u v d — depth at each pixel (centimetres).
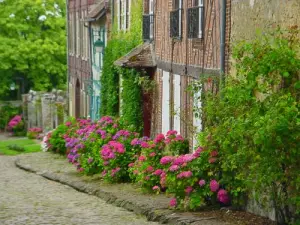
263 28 1471
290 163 1269
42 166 2831
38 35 5931
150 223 1524
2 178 2539
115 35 3070
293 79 1324
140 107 2556
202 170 1570
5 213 1700
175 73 2180
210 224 1416
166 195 1811
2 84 5919
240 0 1584
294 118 1216
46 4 5938
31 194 2064
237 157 1363
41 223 1554
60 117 4803
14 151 3991
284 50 1313
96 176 2330
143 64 2456
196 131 1898
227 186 1522
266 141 1223
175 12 2125
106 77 3177
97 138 2428
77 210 1728
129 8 2830
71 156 2559
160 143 1938
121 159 2156
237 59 1477
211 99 1595
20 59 5803
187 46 2048
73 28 4622
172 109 2075
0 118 5803
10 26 5788
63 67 5975
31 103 5428
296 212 1291
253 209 1502
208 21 1844
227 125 1414
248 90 1381
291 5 1356
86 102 4141
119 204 1784
